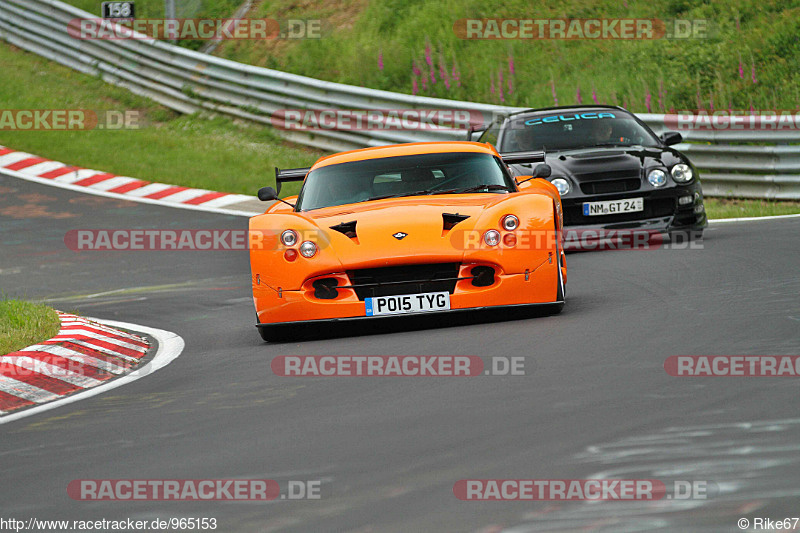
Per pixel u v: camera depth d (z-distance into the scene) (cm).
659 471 1022
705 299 2162
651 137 3662
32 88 7256
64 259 4078
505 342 1856
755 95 5703
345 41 7444
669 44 6344
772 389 1321
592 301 2309
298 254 2109
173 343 2389
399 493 1023
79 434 1475
